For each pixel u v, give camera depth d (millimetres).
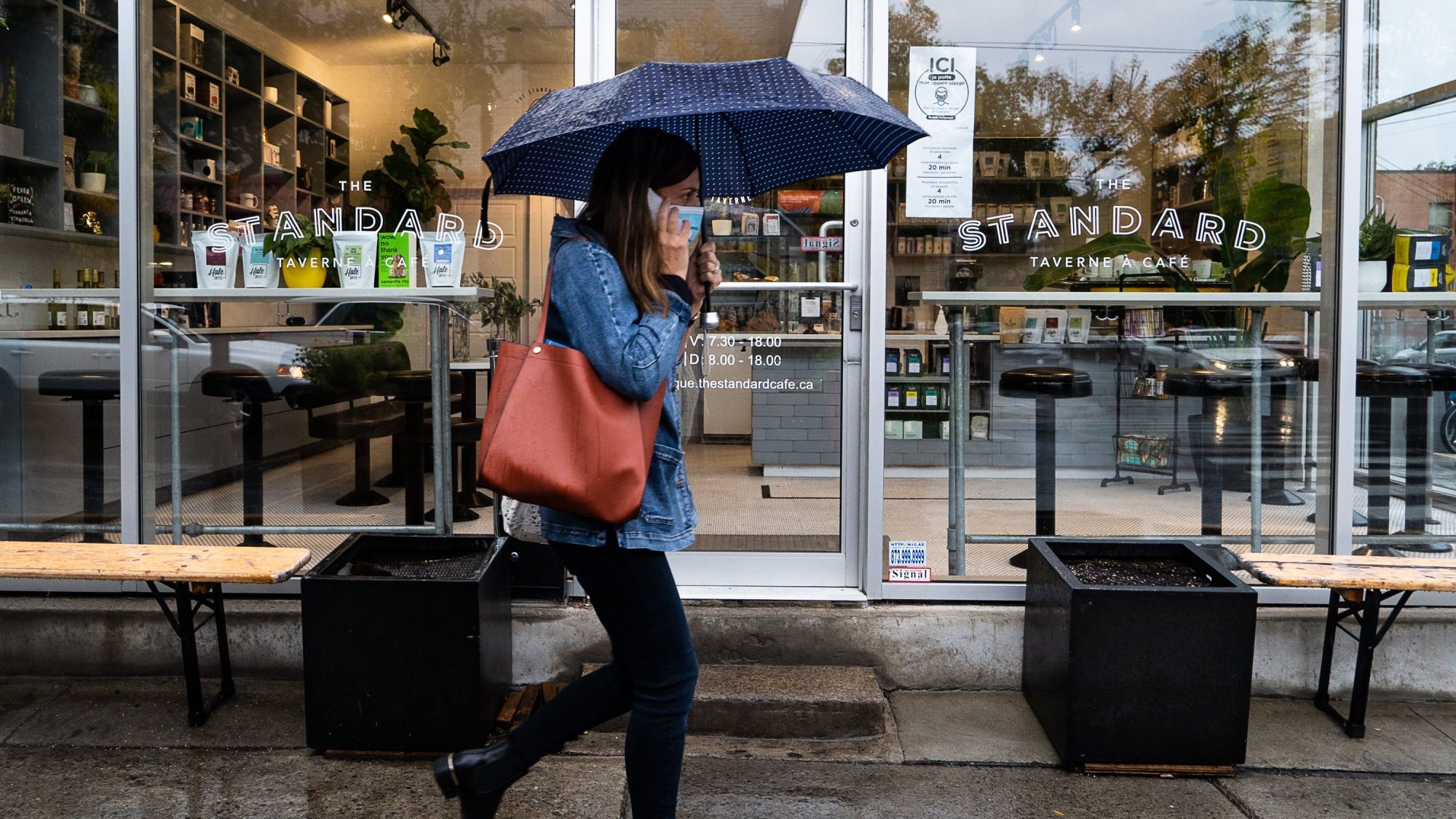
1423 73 3510
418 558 3062
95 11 3467
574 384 1818
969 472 3443
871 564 3387
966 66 3537
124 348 3432
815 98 1827
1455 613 3236
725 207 3461
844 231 3453
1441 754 2855
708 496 3477
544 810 2496
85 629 3266
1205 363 3545
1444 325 3562
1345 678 3227
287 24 4492
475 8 4598
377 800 2521
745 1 3496
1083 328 3533
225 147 4105
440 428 3479
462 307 4070
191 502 3543
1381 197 3535
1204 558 2953
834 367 3467
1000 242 3537
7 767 2684
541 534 2158
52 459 3510
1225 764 2711
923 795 2607
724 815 2492
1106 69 3588
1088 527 3518
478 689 2709
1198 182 3598
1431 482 3580
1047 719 2938
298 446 3588
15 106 3520
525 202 4285
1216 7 3594
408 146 4527
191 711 2934
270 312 3521
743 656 3273
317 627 2709
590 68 3479
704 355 3467
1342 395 3422
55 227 3469
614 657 2074
